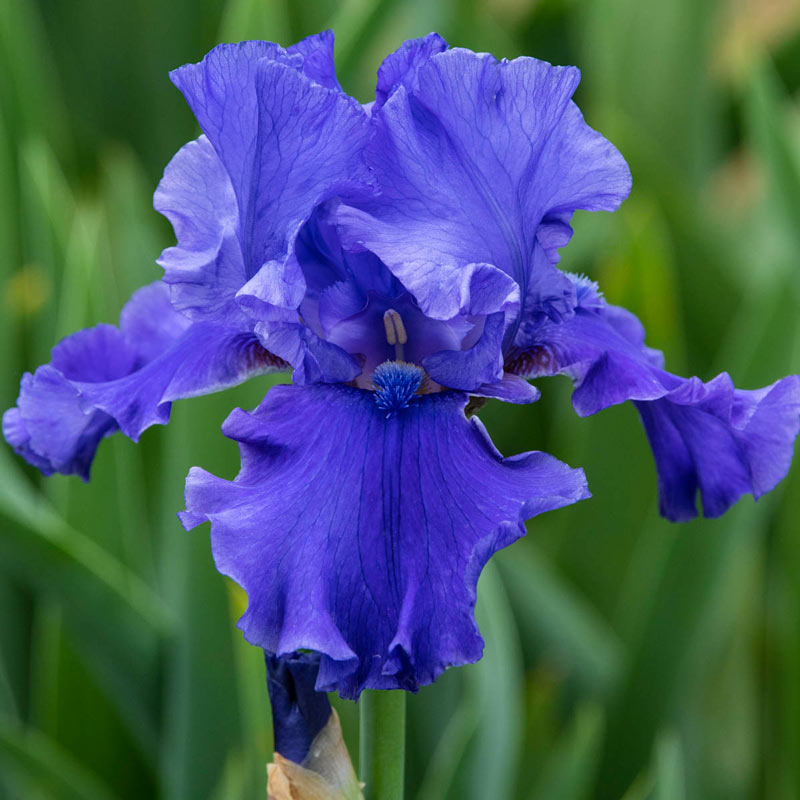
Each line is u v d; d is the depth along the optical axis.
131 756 0.84
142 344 0.68
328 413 0.62
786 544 0.84
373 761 0.64
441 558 0.60
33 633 0.92
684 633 0.80
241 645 0.72
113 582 0.77
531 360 0.65
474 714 0.75
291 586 0.60
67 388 0.65
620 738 0.81
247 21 0.80
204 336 0.65
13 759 0.77
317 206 0.62
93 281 0.81
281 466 0.62
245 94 0.61
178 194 0.65
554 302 0.64
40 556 0.76
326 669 0.60
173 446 0.78
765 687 0.91
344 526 0.61
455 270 0.62
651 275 0.84
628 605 0.83
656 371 0.65
